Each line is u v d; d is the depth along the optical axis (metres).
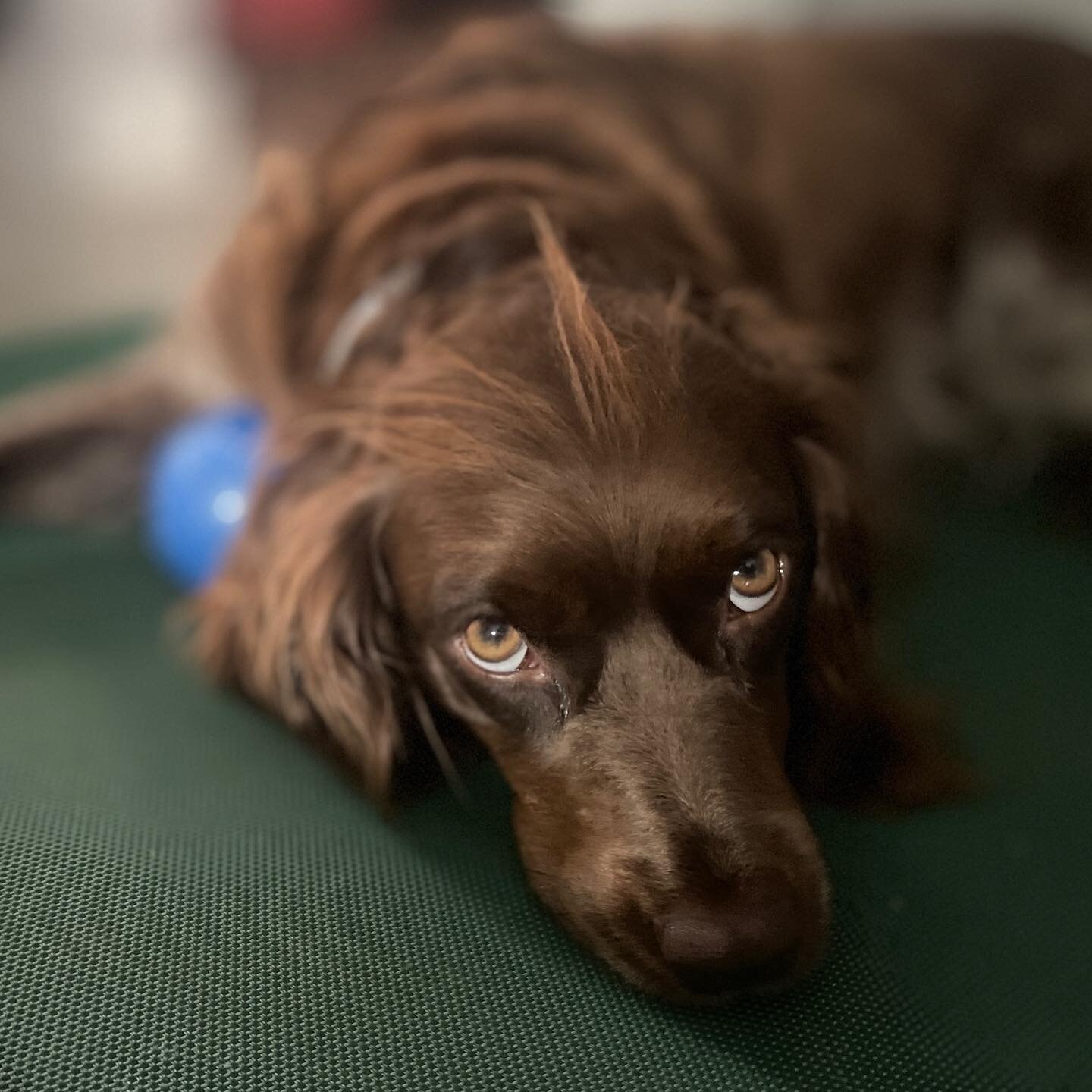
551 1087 0.37
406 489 0.44
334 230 0.55
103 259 1.13
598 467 0.41
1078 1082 0.39
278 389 0.55
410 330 0.47
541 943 0.41
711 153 0.63
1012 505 0.68
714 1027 0.39
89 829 0.43
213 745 0.48
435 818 0.46
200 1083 0.36
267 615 0.48
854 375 0.57
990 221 0.76
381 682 0.46
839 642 0.47
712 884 0.39
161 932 0.40
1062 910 0.44
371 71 0.69
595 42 0.67
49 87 1.89
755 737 0.42
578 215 0.50
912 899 0.44
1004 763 0.50
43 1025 0.37
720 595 0.42
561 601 0.41
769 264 0.62
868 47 0.75
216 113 1.66
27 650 0.53
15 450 0.62
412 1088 0.37
